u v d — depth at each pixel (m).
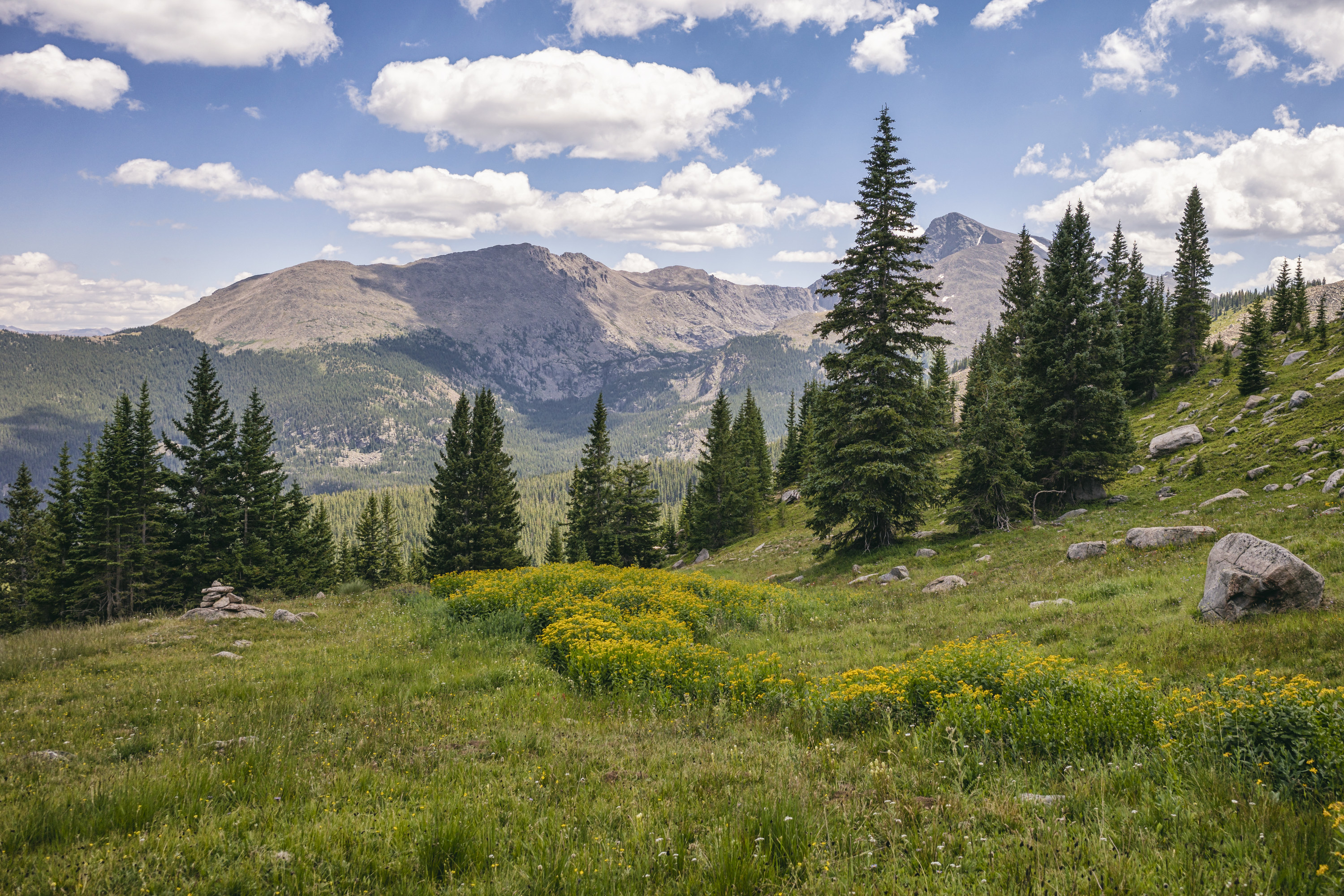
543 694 11.34
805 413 79.81
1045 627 14.21
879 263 30.58
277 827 5.42
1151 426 50.38
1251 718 5.97
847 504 31.88
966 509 32.53
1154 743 6.38
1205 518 25.48
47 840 5.16
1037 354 35.66
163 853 4.77
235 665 13.77
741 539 68.38
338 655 14.88
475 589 21.36
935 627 16.53
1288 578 12.22
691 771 6.82
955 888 3.92
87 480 43.53
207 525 44.97
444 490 51.25
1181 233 62.16
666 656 12.25
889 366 30.22
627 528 58.84
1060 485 35.88
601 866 4.45
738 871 4.24
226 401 46.09
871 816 5.23
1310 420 34.72
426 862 4.74
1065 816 5.04
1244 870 3.89
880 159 30.36
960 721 7.43
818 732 8.57
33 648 14.98
